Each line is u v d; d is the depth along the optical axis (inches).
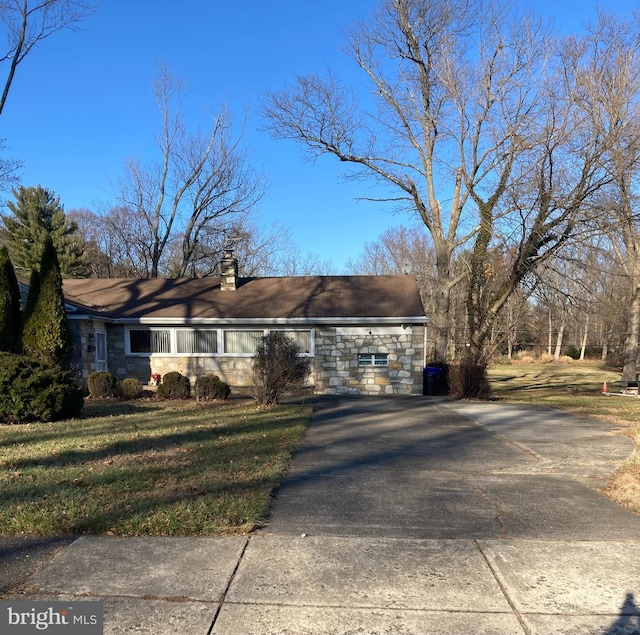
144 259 1508.4
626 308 1129.4
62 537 145.6
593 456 271.3
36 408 354.0
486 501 187.6
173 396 521.3
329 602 112.3
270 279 810.2
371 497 190.5
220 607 109.8
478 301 644.1
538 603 113.0
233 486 195.5
